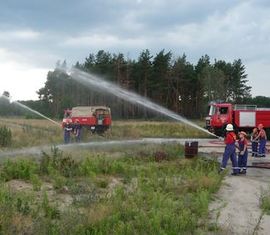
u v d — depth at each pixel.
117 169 16.27
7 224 8.00
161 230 8.52
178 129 47.19
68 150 22.05
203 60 97.88
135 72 82.25
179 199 11.86
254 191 14.38
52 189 12.82
